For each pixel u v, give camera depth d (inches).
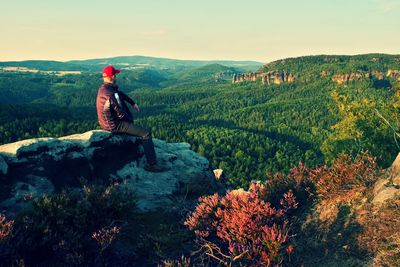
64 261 153.5
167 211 234.4
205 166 344.8
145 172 270.2
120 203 193.0
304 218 195.8
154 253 178.4
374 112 743.7
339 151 764.6
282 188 235.8
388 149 701.3
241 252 167.0
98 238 163.0
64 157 228.1
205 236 191.3
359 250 149.3
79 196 192.5
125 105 251.1
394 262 133.6
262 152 5580.7
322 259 155.0
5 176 197.5
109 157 253.3
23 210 176.4
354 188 191.6
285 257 164.7
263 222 183.2
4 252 140.5
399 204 162.7
